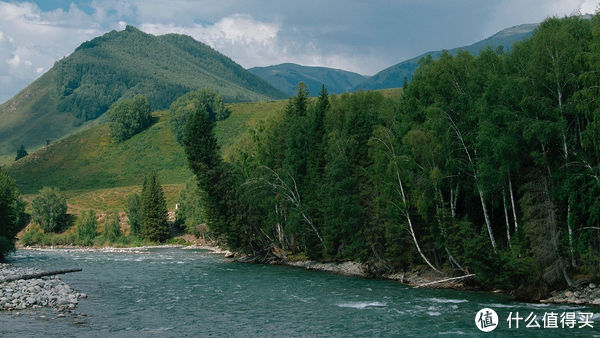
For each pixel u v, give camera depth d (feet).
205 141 267.59
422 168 164.66
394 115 195.83
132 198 461.78
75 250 361.30
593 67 119.24
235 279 185.06
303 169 240.32
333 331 101.76
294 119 256.11
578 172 127.03
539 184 135.54
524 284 136.15
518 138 134.92
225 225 261.65
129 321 110.83
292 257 246.68
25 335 95.40
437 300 135.44
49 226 469.57
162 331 101.76
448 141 153.48
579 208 127.95
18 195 493.36
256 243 266.57
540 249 130.21
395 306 127.44
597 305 118.62
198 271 212.84
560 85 129.08
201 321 111.55
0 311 117.19
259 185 248.93
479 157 151.84
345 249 207.62
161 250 354.95
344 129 212.23
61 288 149.48
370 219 193.26
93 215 442.09
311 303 133.49
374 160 180.65
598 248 127.95
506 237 161.27
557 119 128.47
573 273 131.23
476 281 154.51
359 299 139.13
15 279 167.63
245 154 284.00
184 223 451.94
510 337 94.48
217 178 264.93
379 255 192.85
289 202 241.96
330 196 205.16
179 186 617.62
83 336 96.02
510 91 134.72
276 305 130.93
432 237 166.71
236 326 106.73
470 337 95.35
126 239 425.69
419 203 160.04
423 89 167.84
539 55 130.31
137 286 166.09
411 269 183.62
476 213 171.01
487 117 140.87
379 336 97.30
